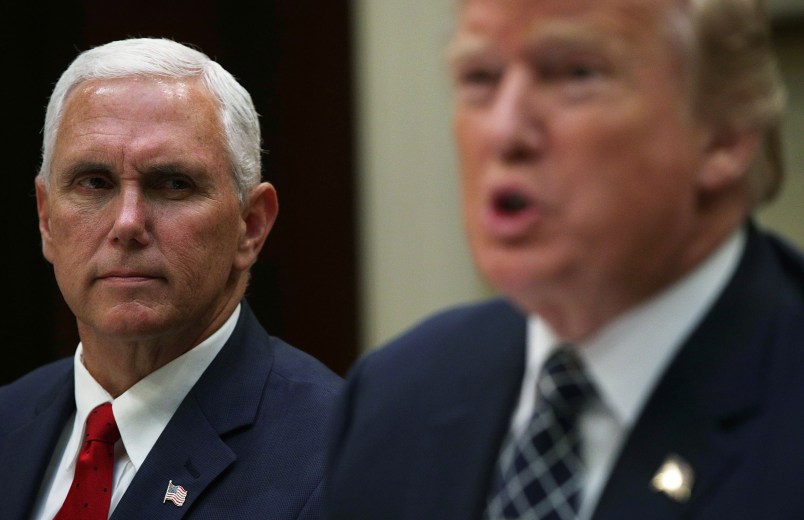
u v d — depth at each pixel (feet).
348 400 13.07
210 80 19.21
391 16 41.11
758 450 8.93
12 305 41.39
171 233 18.31
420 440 11.47
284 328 42.09
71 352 41.88
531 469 9.62
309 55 41.37
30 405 21.33
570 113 7.82
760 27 8.26
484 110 8.19
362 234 41.75
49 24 40.29
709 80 8.02
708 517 8.77
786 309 9.61
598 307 8.77
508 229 8.04
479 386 11.42
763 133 8.53
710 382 9.25
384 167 41.52
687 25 7.84
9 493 19.79
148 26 39.81
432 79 40.70
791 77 33.17
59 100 19.08
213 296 19.08
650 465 9.08
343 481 11.94
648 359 9.30
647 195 7.91
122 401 19.21
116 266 18.16
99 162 18.20
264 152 20.80
